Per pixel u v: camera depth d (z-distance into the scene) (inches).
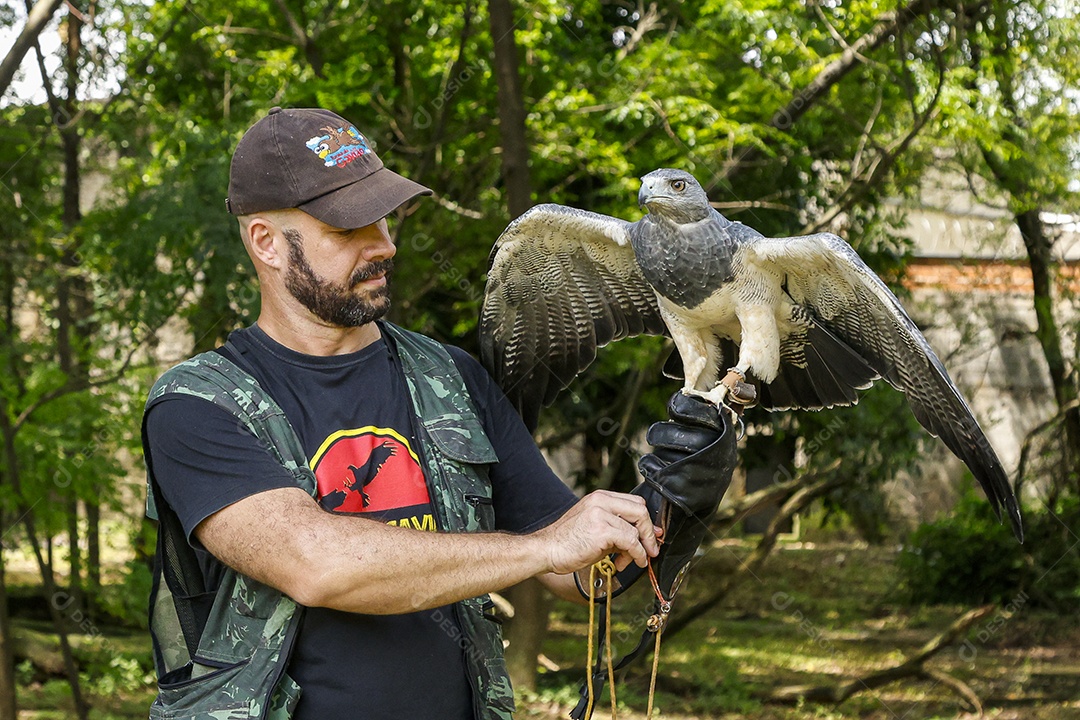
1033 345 444.8
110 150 322.3
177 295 268.7
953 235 398.9
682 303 87.1
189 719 68.0
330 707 69.8
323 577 65.1
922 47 263.3
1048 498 368.2
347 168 74.1
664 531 74.3
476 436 78.7
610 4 354.3
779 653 355.6
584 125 288.2
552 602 291.7
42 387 247.6
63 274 273.6
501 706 76.2
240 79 310.5
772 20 259.8
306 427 74.4
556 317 97.1
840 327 87.7
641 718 280.4
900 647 359.3
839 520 434.0
